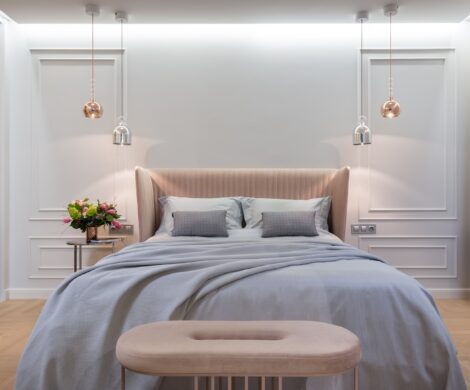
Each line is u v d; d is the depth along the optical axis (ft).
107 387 8.27
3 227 17.44
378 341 8.30
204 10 16.20
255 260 9.70
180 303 8.45
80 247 16.38
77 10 16.15
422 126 17.97
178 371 6.36
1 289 17.38
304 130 18.02
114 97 17.97
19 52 17.95
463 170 17.93
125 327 8.53
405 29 17.94
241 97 18.06
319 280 8.86
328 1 15.46
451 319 14.96
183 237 15.01
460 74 17.94
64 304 8.78
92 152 17.95
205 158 18.07
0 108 17.29
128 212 17.97
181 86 18.03
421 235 17.95
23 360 8.56
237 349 6.47
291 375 6.37
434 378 8.23
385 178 17.95
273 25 17.99
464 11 16.34
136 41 17.97
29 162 17.92
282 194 17.62
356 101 17.97
